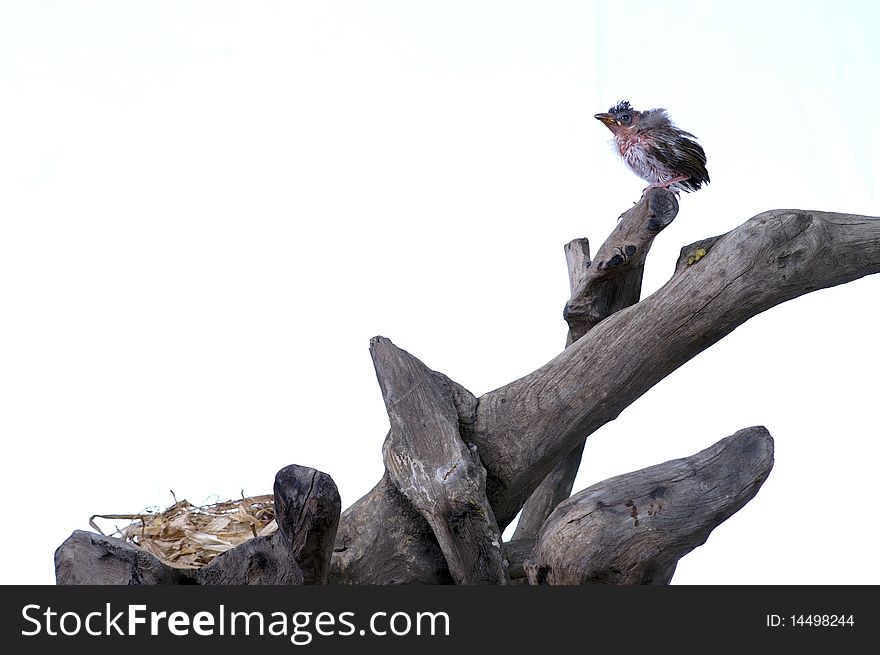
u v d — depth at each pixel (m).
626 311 3.95
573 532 3.36
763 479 3.44
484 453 4.01
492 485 4.05
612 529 3.32
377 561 3.95
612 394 3.92
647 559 3.32
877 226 3.87
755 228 3.77
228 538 4.12
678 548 3.34
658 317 3.85
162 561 3.60
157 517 4.41
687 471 3.42
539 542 3.50
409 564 3.96
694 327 3.82
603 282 4.29
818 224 3.78
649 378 3.95
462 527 3.68
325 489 3.14
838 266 3.86
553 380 3.99
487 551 3.70
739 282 3.74
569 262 4.99
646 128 3.96
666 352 3.88
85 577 3.41
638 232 4.06
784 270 3.74
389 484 4.02
